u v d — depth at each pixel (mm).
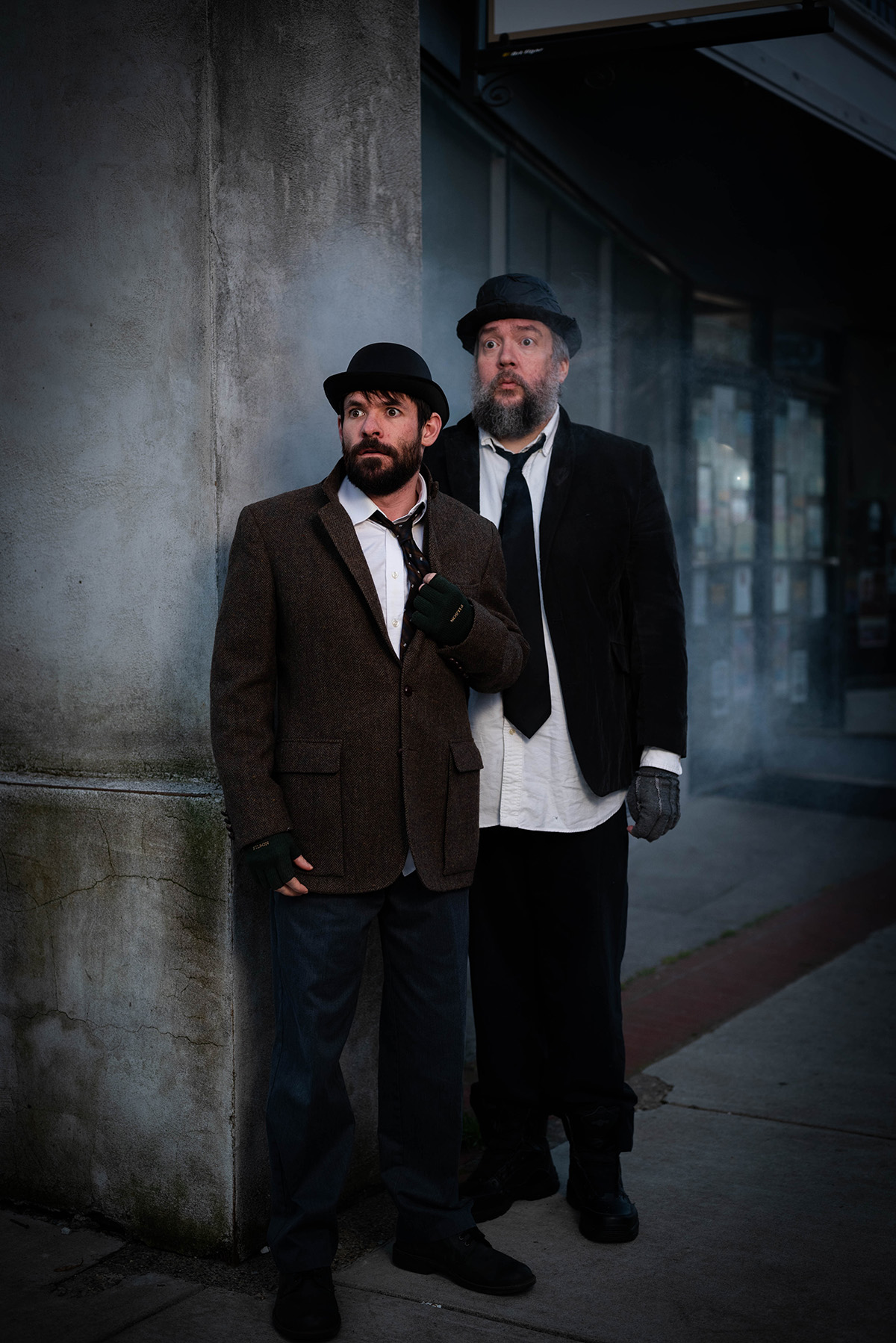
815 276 7734
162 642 2559
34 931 2691
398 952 2436
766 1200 2814
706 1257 2562
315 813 2277
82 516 2637
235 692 2256
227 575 2348
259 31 2545
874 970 4500
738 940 4887
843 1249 2598
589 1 3525
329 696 2307
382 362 2291
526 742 2656
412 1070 2447
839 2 4738
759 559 8031
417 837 2330
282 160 2625
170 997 2527
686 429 6930
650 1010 4102
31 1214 2732
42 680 2715
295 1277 2297
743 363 7660
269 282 2592
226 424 2482
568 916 2674
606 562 2695
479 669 2396
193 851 2477
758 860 6102
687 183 6160
